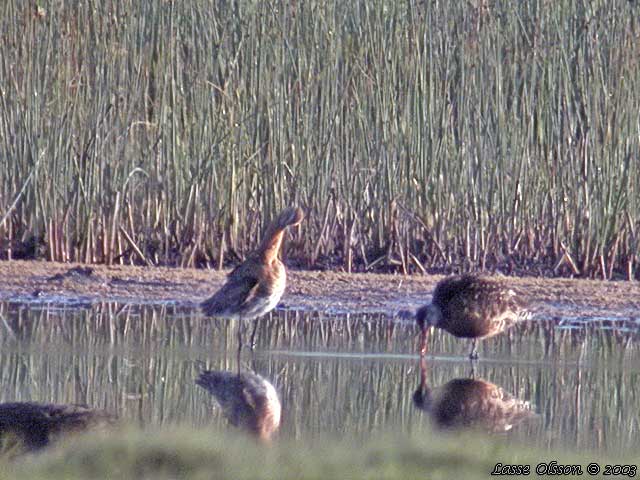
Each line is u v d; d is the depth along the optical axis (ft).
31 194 58.39
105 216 58.03
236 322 48.03
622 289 55.01
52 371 38.47
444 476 24.16
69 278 54.19
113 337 44.37
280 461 25.27
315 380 38.17
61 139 58.34
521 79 58.95
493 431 31.55
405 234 58.70
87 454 25.98
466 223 58.44
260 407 34.01
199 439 26.91
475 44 58.80
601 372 40.45
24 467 25.54
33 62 58.85
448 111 58.95
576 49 58.75
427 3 58.90
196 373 38.73
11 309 49.19
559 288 54.44
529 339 46.37
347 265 57.82
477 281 42.47
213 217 58.70
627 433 31.53
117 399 34.60
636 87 58.13
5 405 33.22
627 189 57.67
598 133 58.23
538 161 58.95
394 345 44.80
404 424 32.09
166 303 51.65
